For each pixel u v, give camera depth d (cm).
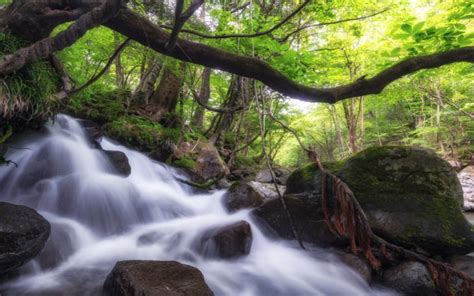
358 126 1816
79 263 366
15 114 378
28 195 429
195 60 345
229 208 566
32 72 353
